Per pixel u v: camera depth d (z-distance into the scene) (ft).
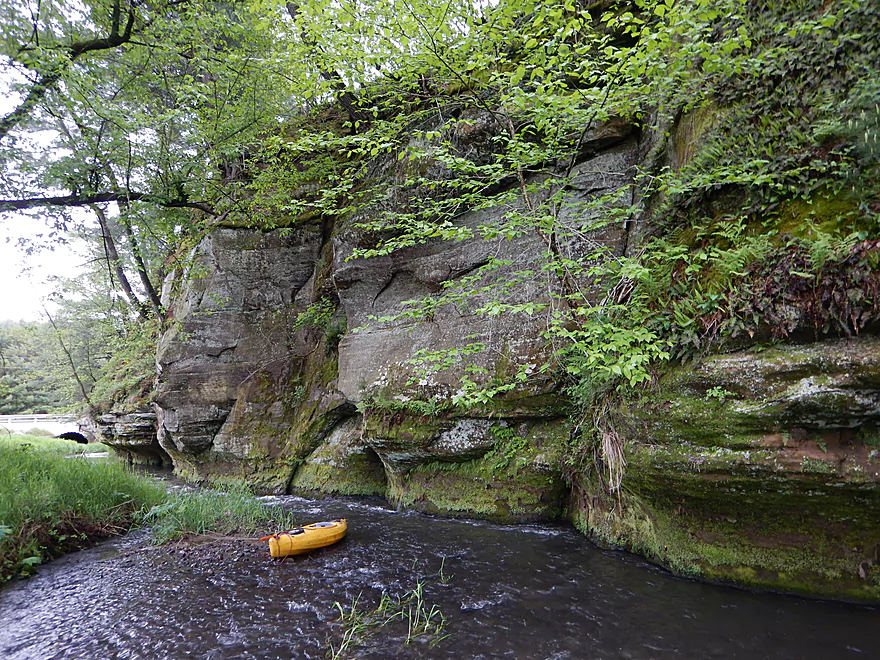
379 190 29.07
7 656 12.58
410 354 27.53
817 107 13.53
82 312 61.98
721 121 16.14
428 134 17.38
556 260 17.90
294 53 23.04
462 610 14.15
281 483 34.12
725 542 14.73
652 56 13.96
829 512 12.80
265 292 38.81
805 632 11.68
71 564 19.34
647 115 21.36
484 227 17.29
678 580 15.14
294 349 38.24
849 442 12.19
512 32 17.30
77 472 25.25
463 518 24.13
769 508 13.61
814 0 13.99
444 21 18.12
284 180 34.68
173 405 37.58
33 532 20.11
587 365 14.66
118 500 25.44
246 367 38.04
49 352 76.89
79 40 26.61
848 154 12.76
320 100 32.58
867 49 12.75
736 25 15.62
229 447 36.60
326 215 38.47
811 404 12.07
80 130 25.77
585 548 18.78
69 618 14.66
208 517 24.11
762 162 14.01
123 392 51.26
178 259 41.29
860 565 12.66
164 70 29.84
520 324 23.63
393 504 28.09
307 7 18.61
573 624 12.95
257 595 15.84
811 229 12.72
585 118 17.12
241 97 31.01
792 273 12.34
